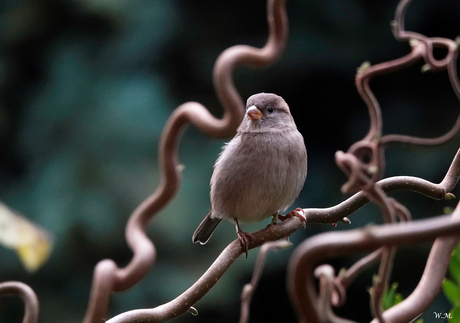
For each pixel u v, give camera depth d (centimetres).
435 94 1459
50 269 1262
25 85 1426
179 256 1237
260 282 1334
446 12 1438
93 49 1400
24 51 1445
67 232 1234
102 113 1313
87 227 1239
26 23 1421
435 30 1460
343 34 1445
